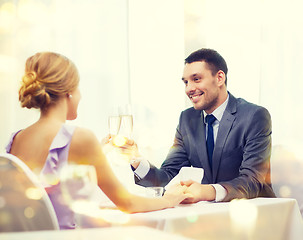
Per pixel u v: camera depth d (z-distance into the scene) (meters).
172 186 1.72
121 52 3.46
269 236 1.48
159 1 3.55
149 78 3.51
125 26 3.47
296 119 3.05
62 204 1.32
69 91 1.42
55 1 3.31
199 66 2.36
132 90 3.47
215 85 2.35
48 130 1.38
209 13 3.47
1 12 3.21
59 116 1.42
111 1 3.45
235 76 3.35
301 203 2.62
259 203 1.49
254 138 2.19
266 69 3.15
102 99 3.39
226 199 1.72
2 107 3.17
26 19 3.25
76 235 0.83
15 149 1.41
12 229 1.15
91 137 1.40
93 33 3.40
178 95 3.56
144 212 1.42
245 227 1.40
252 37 3.34
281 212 1.52
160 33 3.55
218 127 2.32
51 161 1.34
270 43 3.15
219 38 3.43
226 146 2.26
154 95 3.51
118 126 1.92
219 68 2.37
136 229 0.89
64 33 3.34
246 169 2.11
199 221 1.30
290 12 3.10
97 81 3.39
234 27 3.38
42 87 1.37
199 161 2.36
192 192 1.64
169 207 1.50
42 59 1.40
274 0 3.14
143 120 3.47
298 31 3.07
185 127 2.46
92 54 3.39
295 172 2.74
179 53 3.58
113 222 1.33
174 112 3.54
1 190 1.16
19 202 1.16
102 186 1.42
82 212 1.36
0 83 3.18
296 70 3.07
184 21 3.59
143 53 3.51
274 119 3.11
